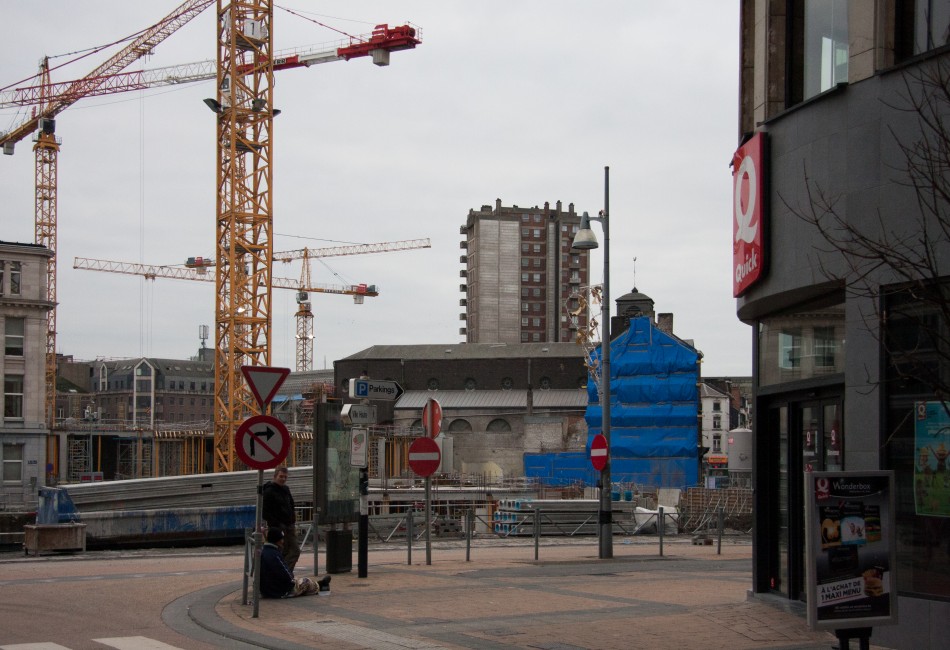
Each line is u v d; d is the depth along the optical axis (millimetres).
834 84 12977
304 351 196000
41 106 108438
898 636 11445
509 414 101562
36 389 68500
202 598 15164
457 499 53375
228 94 70188
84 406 171625
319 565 21766
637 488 66312
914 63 11539
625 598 15570
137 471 93625
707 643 11461
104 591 15953
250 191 69562
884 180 11891
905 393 11570
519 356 108500
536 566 21922
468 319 189750
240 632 12172
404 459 90312
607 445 25125
